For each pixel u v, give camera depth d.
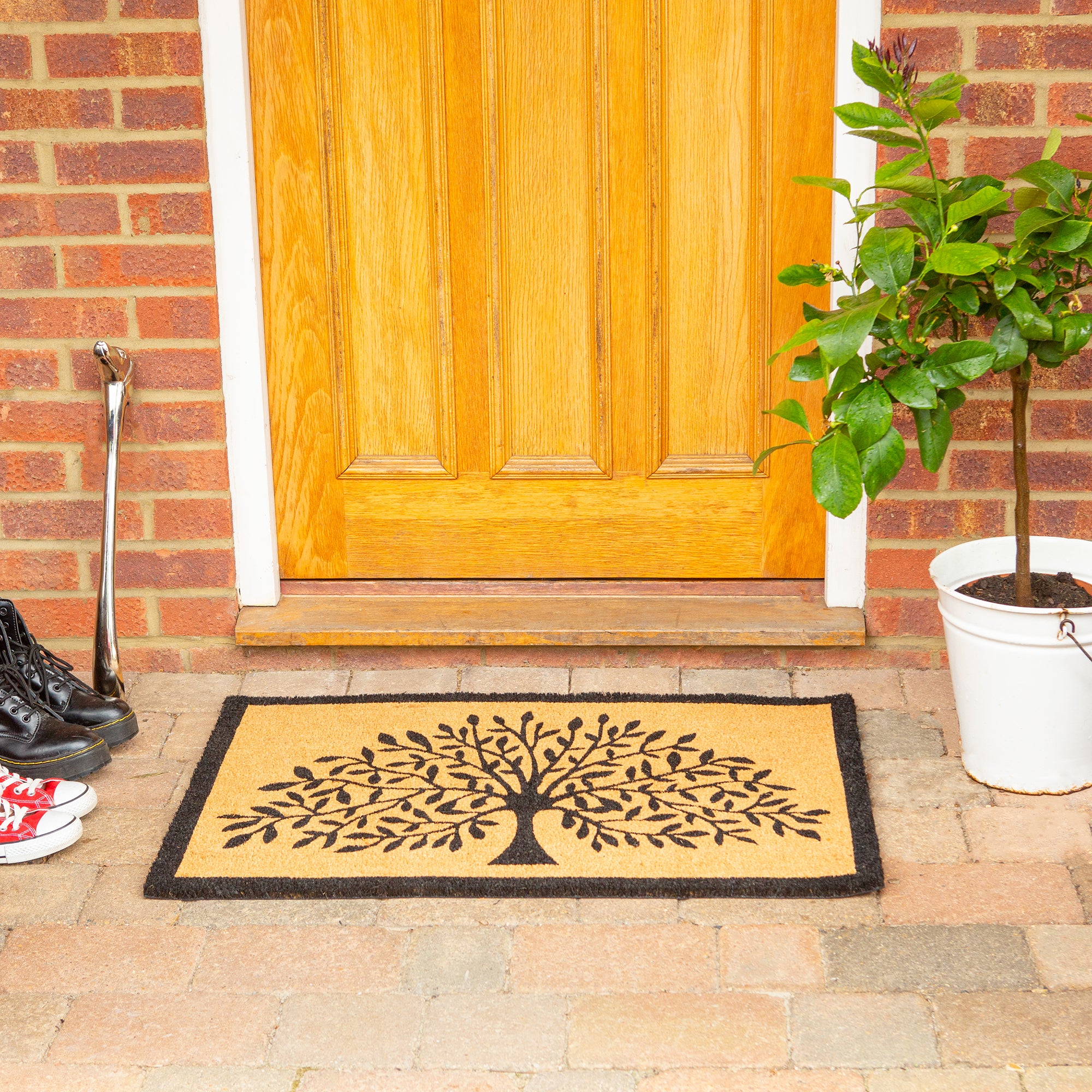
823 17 2.81
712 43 2.84
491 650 3.05
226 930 2.21
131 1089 1.88
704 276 2.97
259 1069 1.91
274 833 2.45
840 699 2.86
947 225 2.22
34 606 3.09
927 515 2.93
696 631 2.96
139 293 2.89
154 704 2.96
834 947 2.13
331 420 3.09
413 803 2.53
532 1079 1.88
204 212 2.85
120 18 2.74
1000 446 2.88
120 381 2.81
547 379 3.06
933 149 2.75
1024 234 2.20
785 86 2.85
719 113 2.88
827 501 2.12
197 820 2.50
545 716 2.82
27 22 2.75
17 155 2.82
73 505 3.02
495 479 3.12
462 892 2.27
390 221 2.97
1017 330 2.23
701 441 3.08
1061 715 2.43
